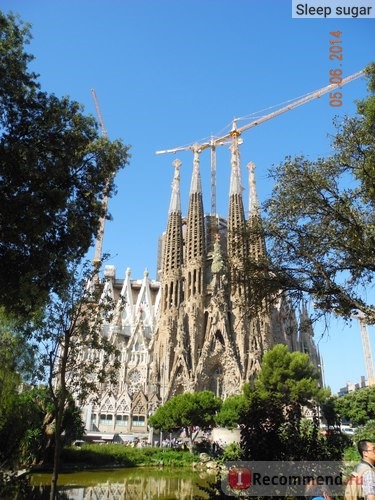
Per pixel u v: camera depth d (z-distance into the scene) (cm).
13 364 3412
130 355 13638
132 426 11256
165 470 5300
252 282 2309
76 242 2211
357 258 2042
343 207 2017
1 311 2841
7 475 3158
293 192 2144
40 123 2108
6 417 3378
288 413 1528
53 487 2288
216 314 12294
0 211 1827
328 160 2134
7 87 2012
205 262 13712
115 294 17312
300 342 13312
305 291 2183
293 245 2186
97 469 5112
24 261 1950
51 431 4431
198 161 15488
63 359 2573
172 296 13375
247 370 11469
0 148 1830
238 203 14612
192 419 7462
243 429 1440
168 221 14862
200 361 11744
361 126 2066
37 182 1950
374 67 2073
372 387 9506
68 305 2609
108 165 2367
